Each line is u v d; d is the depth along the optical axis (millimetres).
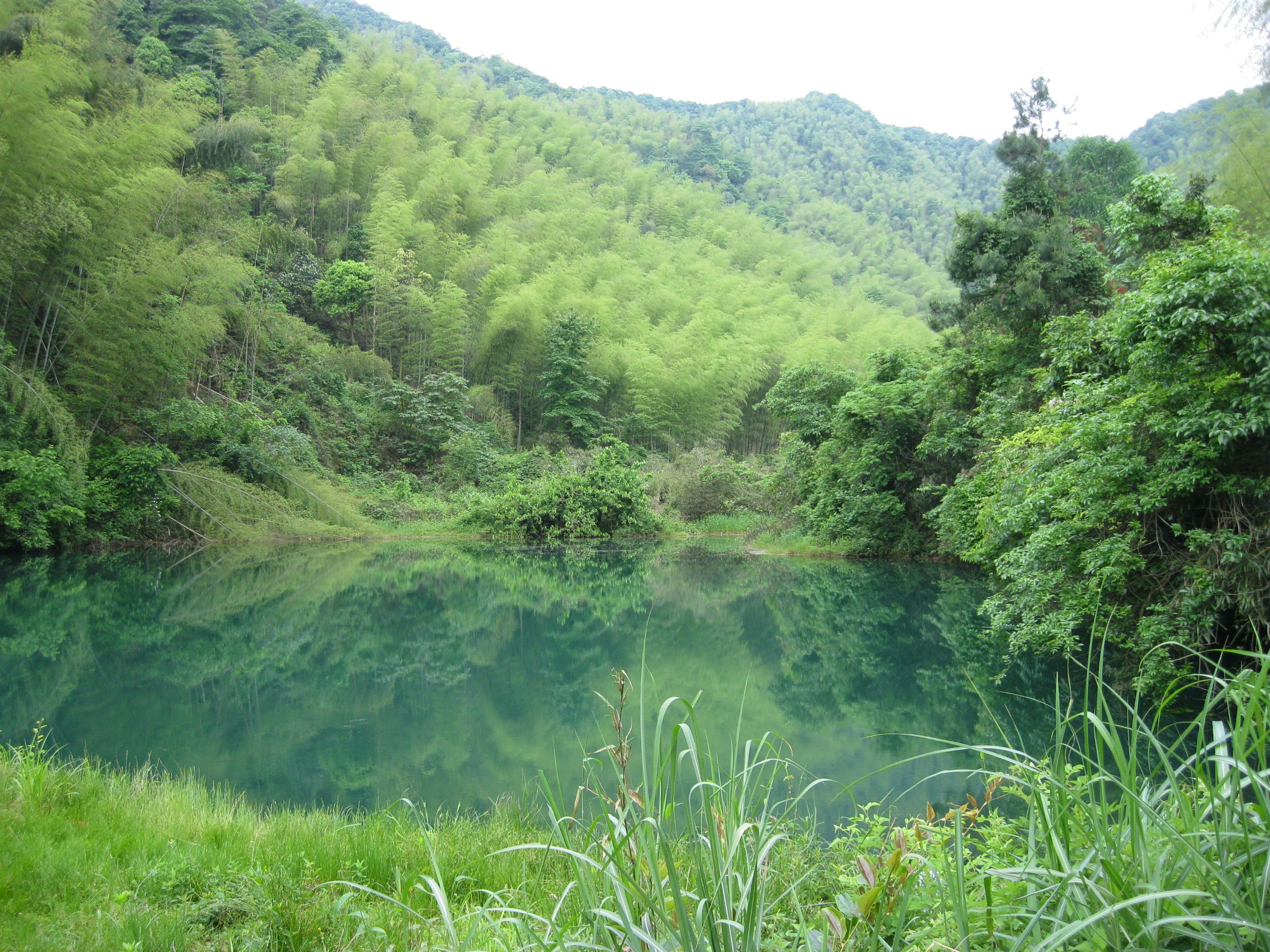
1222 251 6934
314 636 11773
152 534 20812
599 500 27016
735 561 20875
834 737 7125
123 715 7867
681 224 63781
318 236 38656
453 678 9516
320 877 3555
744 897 1791
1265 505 6824
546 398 35188
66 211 17922
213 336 22984
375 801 5605
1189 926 1710
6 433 17641
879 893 1961
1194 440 6898
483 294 36031
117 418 21094
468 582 16875
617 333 39781
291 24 51250
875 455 19891
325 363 30469
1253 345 6574
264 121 40062
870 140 118125
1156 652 6949
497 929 2340
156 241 21203
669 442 35375
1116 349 8008
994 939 1979
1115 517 7891
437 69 63969
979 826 4320
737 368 36344
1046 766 2289
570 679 9484
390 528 26359
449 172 43219
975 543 13984
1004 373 16406
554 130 66562
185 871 3428
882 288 71938
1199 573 6922
